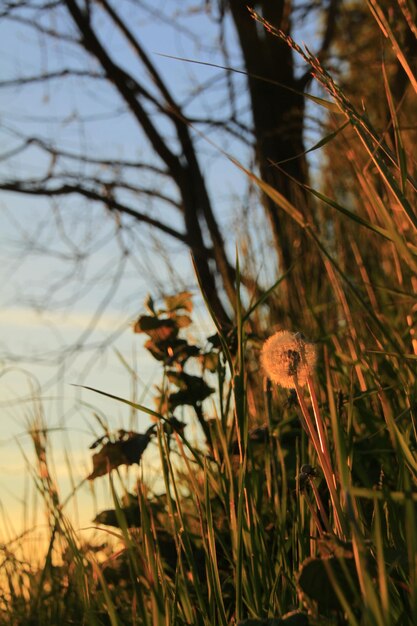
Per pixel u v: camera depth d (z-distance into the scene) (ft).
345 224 6.47
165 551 3.65
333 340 4.52
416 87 3.11
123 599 3.60
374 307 4.33
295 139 9.89
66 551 3.84
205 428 4.19
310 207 7.57
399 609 2.65
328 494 3.33
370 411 3.90
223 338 3.30
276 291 6.07
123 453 3.69
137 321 4.35
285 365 2.77
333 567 2.52
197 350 4.32
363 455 3.70
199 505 3.21
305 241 6.82
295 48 3.15
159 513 4.02
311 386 2.76
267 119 10.18
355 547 2.25
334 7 10.55
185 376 4.27
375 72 8.16
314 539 2.82
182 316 4.44
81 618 3.86
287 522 3.57
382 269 5.86
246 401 3.28
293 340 2.79
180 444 3.30
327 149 7.09
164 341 4.33
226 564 3.60
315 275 6.14
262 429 3.94
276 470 3.83
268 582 3.14
